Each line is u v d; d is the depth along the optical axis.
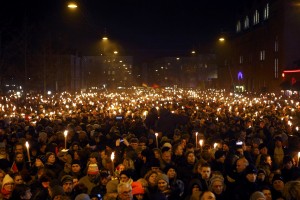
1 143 15.57
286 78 60.22
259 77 79.75
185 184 11.03
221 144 15.20
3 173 10.77
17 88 57.91
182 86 156.50
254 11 89.06
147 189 9.62
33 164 12.88
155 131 20.41
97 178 10.73
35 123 22.78
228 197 9.88
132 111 28.69
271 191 10.30
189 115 25.27
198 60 144.75
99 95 62.34
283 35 64.56
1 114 27.20
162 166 12.09
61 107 33.88
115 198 9.52
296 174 11.95
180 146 13.23
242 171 10.41
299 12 64.12
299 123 23.53
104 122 23.12
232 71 98.81
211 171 11.73
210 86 116.50
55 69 64.00
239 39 93.50
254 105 33.91
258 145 15.25
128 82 167.88
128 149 13.55
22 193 9.18
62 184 9.82
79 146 14.81
